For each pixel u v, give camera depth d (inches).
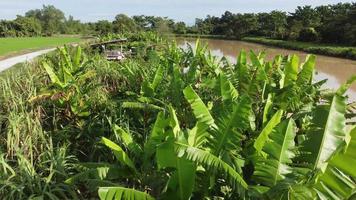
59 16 4611.2
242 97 235.1
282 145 209.9
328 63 1727.4
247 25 4042.8
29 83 448.8
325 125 213.0
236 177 194.4
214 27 4682.6
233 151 231.9
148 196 198.8
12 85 455.2
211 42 3577.8
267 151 212.4
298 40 2906.0
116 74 562.6
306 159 208.7
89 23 4943.4
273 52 2297.0
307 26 3024.1
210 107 315.0
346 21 2511.1
